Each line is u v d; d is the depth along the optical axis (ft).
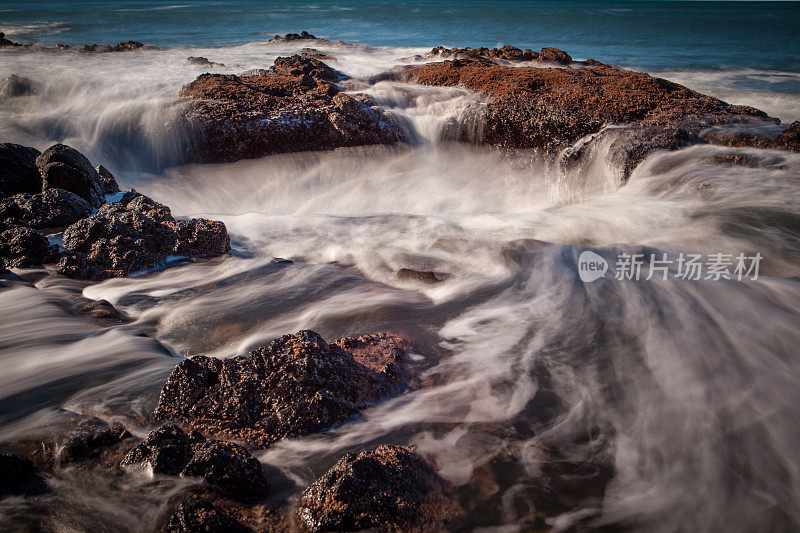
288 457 10.37
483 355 14.32
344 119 35.32
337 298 17.63
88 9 198.08
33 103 39.32
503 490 9.77
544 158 35.01
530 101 36.01
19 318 15.34
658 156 29.86
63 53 60.49
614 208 26.63
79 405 11.72
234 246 23.38
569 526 9.10
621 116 33.71
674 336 15.07
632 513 9.39
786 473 10.37
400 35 115.85
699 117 33.01
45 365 13.15
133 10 193.88
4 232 20.16
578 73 41.57
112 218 20.83
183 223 21.88
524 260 20.17
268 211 31.76
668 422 11.75
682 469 10.44
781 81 63.98
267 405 11.09
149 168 33.83
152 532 8.54
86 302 17.01
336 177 34.27
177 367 11.58
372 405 11.93
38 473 9.61
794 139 28.32
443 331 15.62
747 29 133.08
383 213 30.55
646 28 135.74
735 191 25.95
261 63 56.24
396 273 19.84
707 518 9.39
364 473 8.91
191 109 34.12
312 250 22.86
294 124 34.55
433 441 10.96
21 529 8.50
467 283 18.76
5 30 113.09
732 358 13.99
